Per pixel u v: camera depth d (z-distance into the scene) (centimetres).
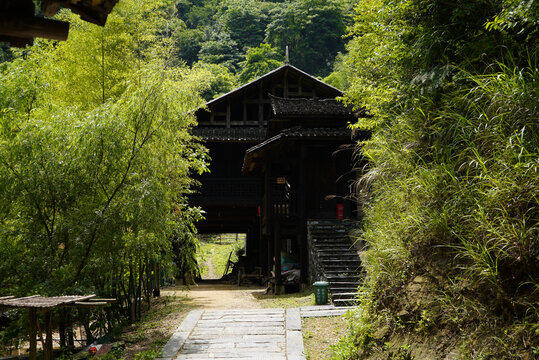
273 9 5484
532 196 448
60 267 830
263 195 1673
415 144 665
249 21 5522
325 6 4831
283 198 1423
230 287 1777
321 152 1531
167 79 945
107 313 927
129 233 892
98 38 1492
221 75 3647
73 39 1491
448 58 671
